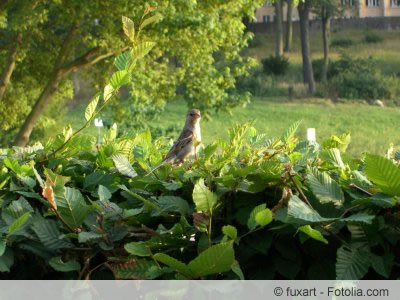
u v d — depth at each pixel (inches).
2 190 120.9
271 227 104.9
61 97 1095.6
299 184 107.9
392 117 1660.9
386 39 2393.0
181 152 141.1
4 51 1008.2
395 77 1948.8
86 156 136.8
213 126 1560.0
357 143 1422.2
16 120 1052.5
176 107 1707.7
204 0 877.8
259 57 2273.6
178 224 105.2
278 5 2212.1
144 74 866.1
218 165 120.3
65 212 108.1
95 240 106.6
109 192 113.7
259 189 108.7
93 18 861.8
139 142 140.3
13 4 873.5
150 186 120.0
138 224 111.2
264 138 140.9
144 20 124.3
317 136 1478.8
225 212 110.5
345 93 1891.0
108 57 931.3
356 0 2450.8
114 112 884.0
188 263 107.7
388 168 100.0
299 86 1945.1
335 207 104.8
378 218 100.9
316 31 2578.7
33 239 108.0
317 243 104.4
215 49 917.8
